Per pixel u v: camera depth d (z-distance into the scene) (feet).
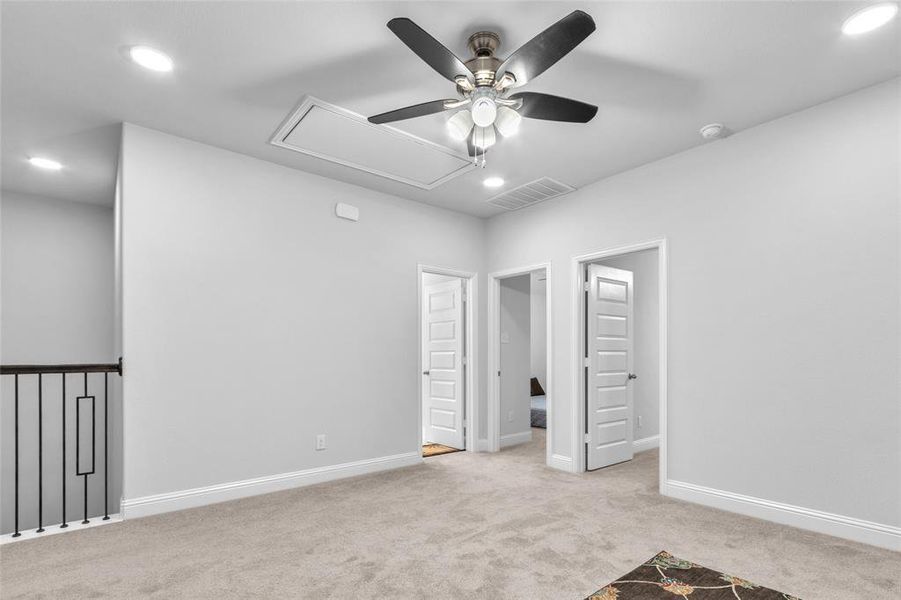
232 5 6.82
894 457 8.48
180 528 9.57
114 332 16.15
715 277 11.08
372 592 7.12
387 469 14.33
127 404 10.19
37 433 14.75
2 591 7.13
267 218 12.41
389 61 8.20
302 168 12.94
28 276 15.06
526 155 12.04
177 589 7.20
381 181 13.91
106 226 16.44
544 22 7.18
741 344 10.57
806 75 8.58
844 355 9.12
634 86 8.93
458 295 17.66
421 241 15.80
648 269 17.99
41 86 8.93
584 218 14.25
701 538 9.04
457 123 7.93
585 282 14.71
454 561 8.11
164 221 10.85
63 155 12.07
